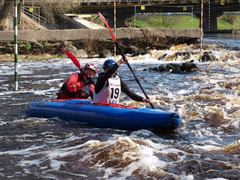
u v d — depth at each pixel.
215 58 22.28
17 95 11.67
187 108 9.16
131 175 5.12
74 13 54.75
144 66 20.36
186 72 17.08
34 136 7.17
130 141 6.07
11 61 23.83
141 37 27.53
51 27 40.59
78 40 26.67
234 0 54.06
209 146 6.35
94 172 5.27
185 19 76.44
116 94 8.09
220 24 81.88
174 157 5.68
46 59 24.95
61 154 6.02
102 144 6.18
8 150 6.37
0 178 5.19
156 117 7.25
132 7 55.69
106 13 56.28
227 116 8.37
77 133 7.31
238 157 5.73
